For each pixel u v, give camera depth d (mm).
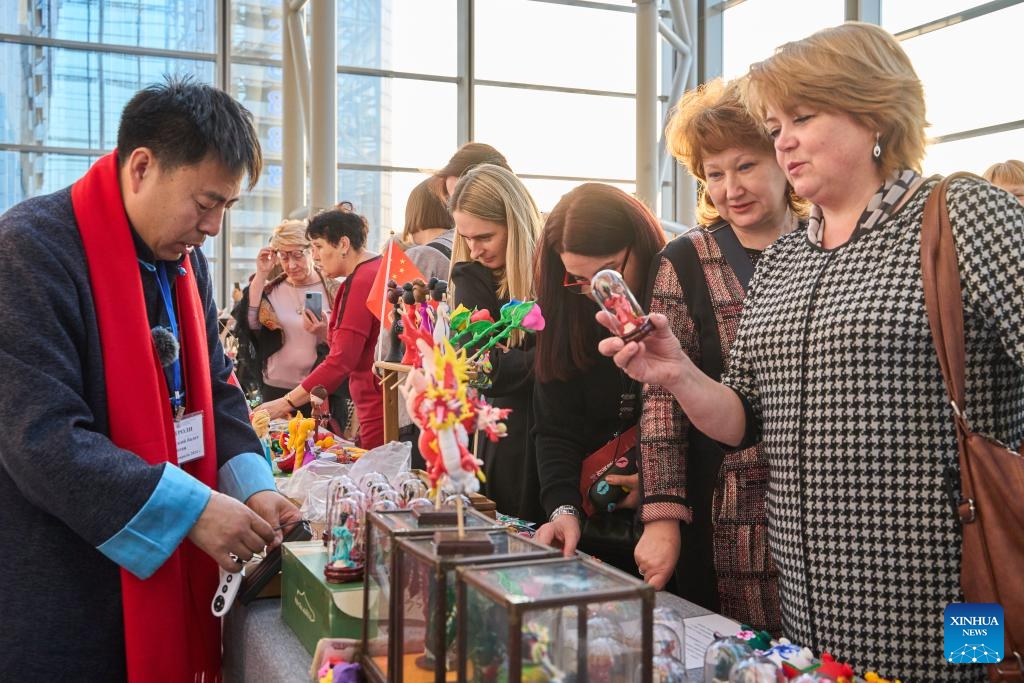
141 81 8812
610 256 1661
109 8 8648
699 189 1745
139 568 1295
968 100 7488
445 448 949
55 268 1319
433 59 9602
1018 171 2834
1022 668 999
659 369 1209
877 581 1086
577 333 1732
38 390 1259
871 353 1082
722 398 1258
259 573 1510
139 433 1373
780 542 1209
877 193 1132
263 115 9289
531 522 1909
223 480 1628
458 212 2066
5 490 1330
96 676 1354
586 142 10195
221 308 9195
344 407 3693
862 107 1085
